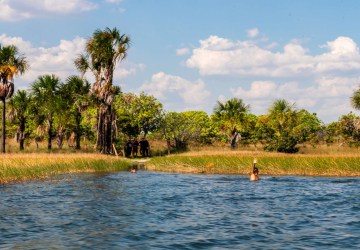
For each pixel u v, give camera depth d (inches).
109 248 509.4
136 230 601.9
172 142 2746.1
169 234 578.9
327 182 1233.4
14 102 2365.9
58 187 1082.1
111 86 2341.3
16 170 1249.4
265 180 1291.8
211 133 2765.7
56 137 2571.4
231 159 1599.4
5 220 663.8
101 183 1186.6
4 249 502.3
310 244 528.4
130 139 2620.6
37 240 545.0
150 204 830.5
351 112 2313.0
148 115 2583.7
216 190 1048.8
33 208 772.6
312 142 2373.3
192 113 2906.0
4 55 2034.9
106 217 696.4
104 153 2327.8
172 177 1387.8
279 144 2170.3
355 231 599.5
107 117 2347.4
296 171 1503.4
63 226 626.2
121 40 2370.8
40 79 2423.7
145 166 1739.7
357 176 1432.1
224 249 504.7
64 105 2362.2
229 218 691.4
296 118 2460.6
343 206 810.8
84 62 2393.0
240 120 2549.2
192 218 690.2
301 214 729.0
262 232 592.1
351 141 2279.8
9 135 2760.8
